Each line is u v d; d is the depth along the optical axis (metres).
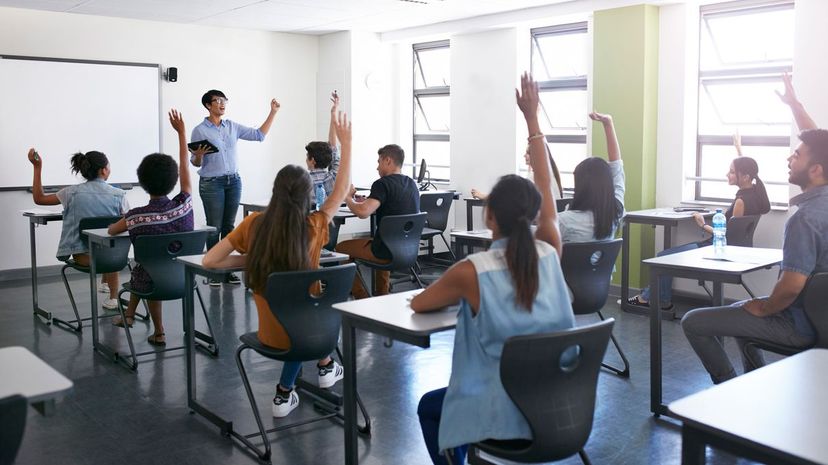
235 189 6.44
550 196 2.29
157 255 3.97
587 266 3.57
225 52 7.95
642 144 6.04
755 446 1.36
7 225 6.78
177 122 4.21
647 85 6.00
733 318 3.01
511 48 7.22
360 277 5.10
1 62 6.58
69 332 4.90
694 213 5.42
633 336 4.79
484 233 4.68
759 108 5.73
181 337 4.78
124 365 4.19
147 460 2.95
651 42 6.00
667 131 6.07
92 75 7.07
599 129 6.31
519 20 6.91
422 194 6.25
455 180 7.93
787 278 2.76
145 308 5.39
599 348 1.99
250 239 2.95
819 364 1.81
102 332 4.88
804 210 2.77
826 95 5.08
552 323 1.98
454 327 2.20
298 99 8.58
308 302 2.87
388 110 8.66
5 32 6.59
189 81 7.72
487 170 7.59
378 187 4.95
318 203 5.36
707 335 3.13
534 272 1.96
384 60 8.54
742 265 3.22
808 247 2.73
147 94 7.42
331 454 3.02
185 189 4.24
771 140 5.67
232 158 6.38
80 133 7.05
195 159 5.74
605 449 3.02
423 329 2.15
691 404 1.54
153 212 4.04
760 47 5.71
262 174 8.34
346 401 2.50
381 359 4.29
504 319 1.95
